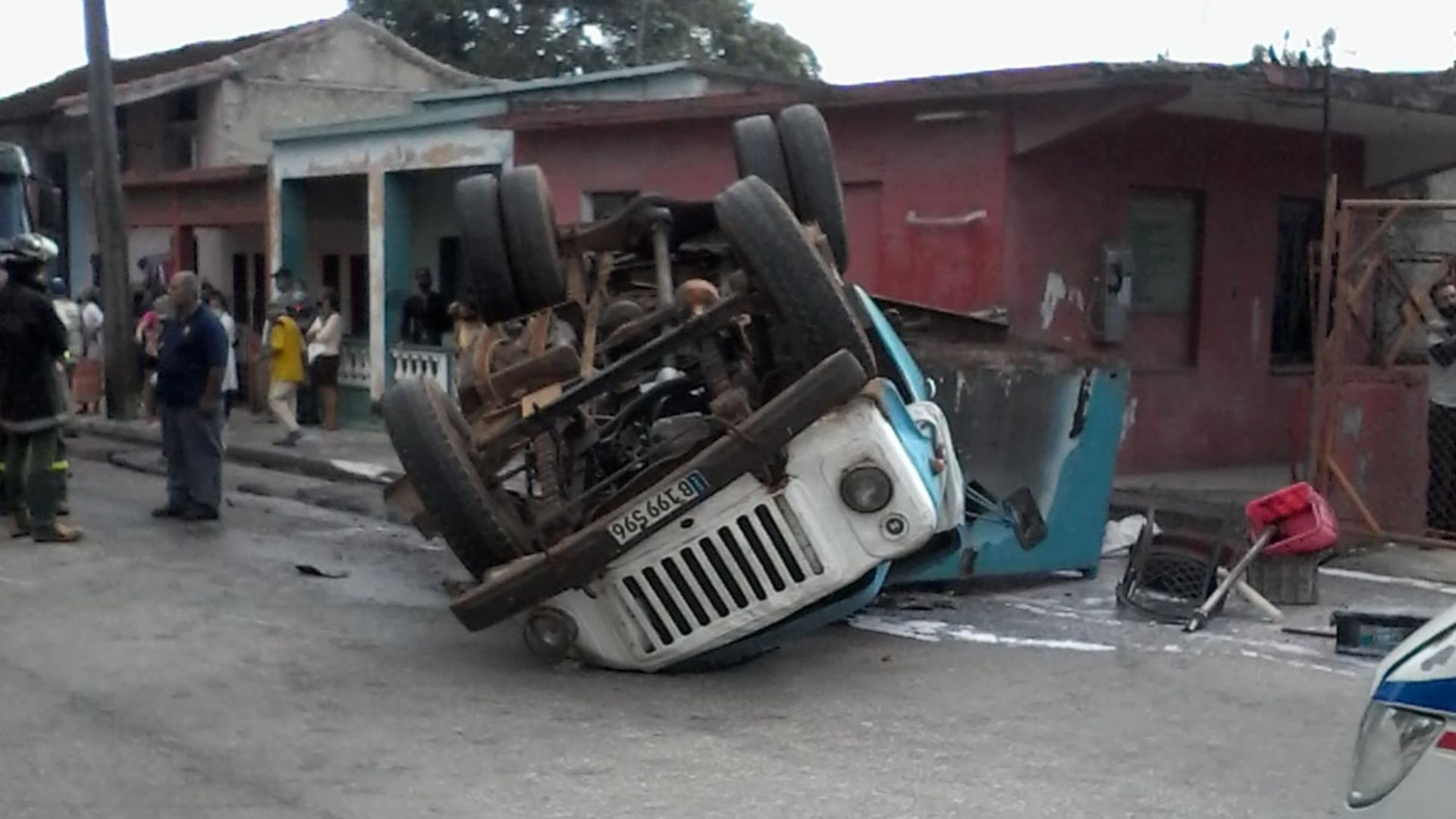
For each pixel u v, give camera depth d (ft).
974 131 41.42
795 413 21.62
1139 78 37.22
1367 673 24.43
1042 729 21.44
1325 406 34.65
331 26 84.84
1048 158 41.45
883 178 43.91
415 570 33.42
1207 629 27.22
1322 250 35.45
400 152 63.16
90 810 18.24
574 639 23.66
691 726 21.44
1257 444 47.70
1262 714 22.22
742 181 23.24
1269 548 28.55
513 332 26.03
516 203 26.66
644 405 25.39
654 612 23.11
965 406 28.68
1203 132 45.01
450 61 119.14
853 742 20.75
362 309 72.95
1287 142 47.44
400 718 21.83
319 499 43.75
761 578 22.38
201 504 39.50
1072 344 42.32
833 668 24.56
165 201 79.87
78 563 33.42
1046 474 29.94
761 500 22.12
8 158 46.26
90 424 61.62
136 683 23.72
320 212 72.90
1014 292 41.06
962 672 24.36
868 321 24.62
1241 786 19.15
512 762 19.92
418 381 23.65
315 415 65.36
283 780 19.29
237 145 82.53
